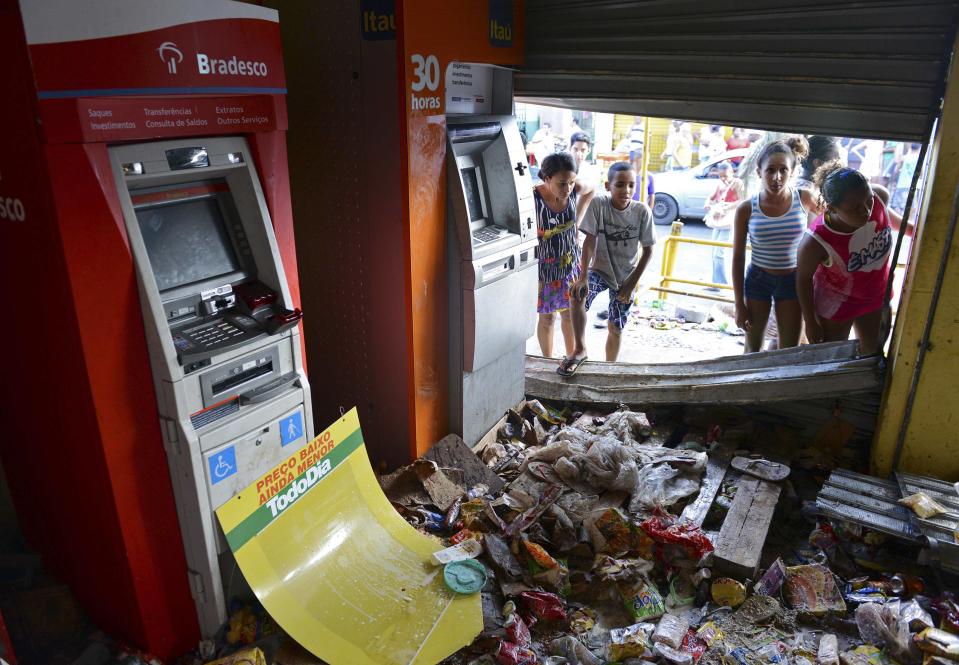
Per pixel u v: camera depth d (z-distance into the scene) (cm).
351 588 253
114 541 217
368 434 351
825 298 362
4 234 194
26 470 238
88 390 197
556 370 419
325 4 288
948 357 292
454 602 252
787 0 309
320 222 325
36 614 241
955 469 307
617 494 308
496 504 301
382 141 291
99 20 176
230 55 211
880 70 301
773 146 379
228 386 226
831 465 338
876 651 240
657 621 255
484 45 326
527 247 357
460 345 335
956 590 264
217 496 227
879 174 905
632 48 349
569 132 1227
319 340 351
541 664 234
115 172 188
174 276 219
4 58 170
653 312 651
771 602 258
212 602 237
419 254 305
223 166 219
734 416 376
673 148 1112
